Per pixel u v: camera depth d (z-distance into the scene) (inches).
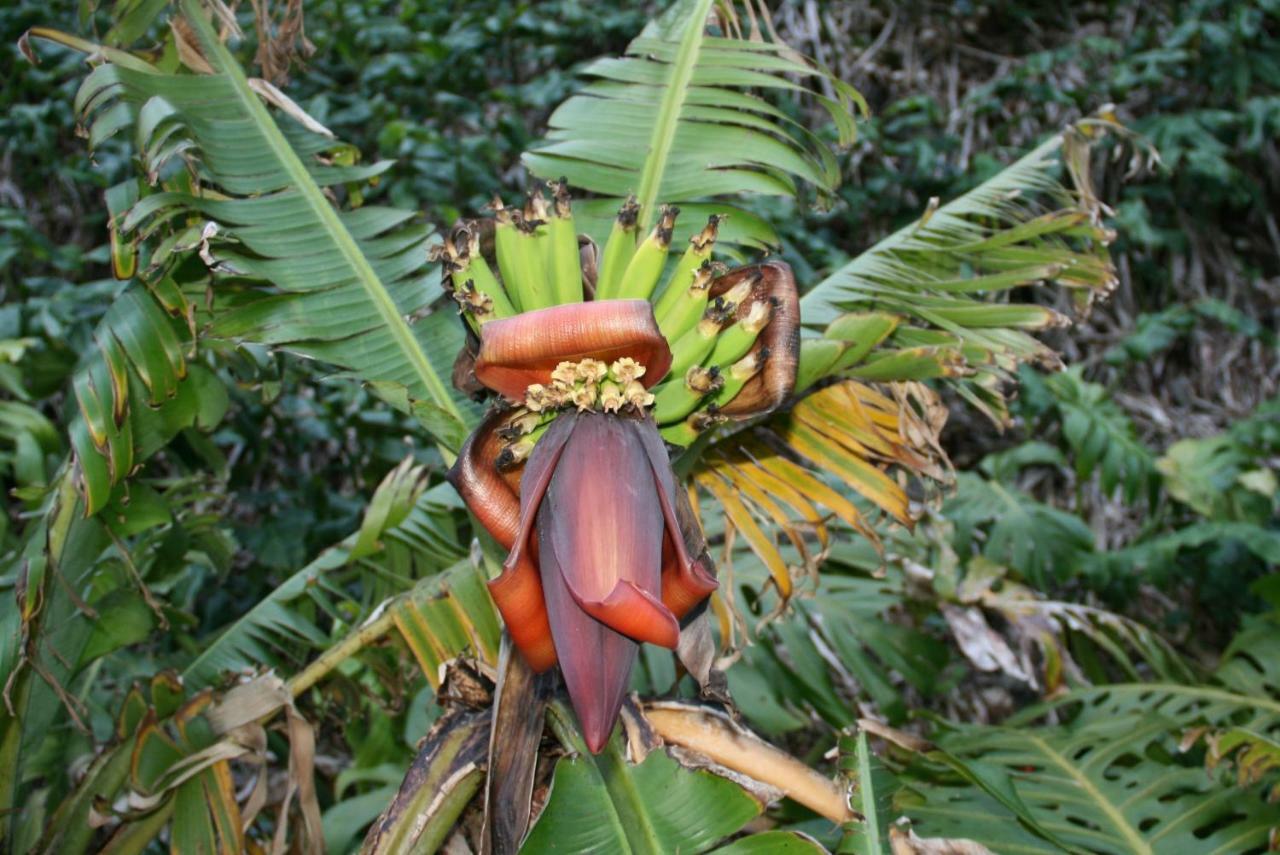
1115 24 246.2
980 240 95.8
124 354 81.4
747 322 70.1
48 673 80.7
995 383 93.2
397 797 69.6
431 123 210.4
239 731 87.3
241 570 184.2
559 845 63.5
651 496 57.7
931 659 129.9
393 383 75.2
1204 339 227.8
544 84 217.8
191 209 81.7
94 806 80.9
